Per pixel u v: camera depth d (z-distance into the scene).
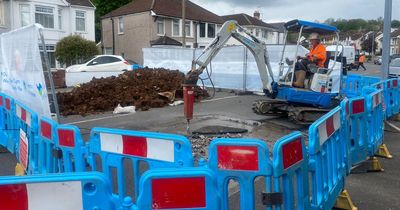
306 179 3.46
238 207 4.64
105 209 2.37
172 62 19.61
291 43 11.00
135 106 12.25
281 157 2.99
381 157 7.06
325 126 4.01
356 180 5.81
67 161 4.14
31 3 31.03
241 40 10.39
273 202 2.96
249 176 2.97
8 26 30.42
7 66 7.57
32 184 2.23
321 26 10.00
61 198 2.29
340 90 10.30
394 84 10.31
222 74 17.56
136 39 36.41
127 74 14.59
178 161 3.30
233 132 8.59
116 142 3.67
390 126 9.89
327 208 4.04
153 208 2.51
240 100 14.31
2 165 6.35
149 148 3.46
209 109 12.21
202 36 41.12
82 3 35.06
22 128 5.86
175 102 13.30
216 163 3.03
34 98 6.09
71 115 11.40
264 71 10.83
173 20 37.31
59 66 32.31
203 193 2.54
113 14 38.25
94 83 13.08
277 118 10.65
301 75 10.22
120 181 3.70
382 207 4.78
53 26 32.56
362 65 41.16
